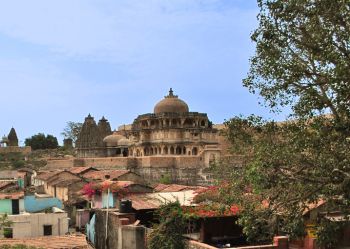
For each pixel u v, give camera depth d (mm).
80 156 128875
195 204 31672
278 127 21281
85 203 50281
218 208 25250
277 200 20672
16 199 40406
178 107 114688
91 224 36219
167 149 105500
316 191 19391
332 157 18781
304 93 19719
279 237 22797
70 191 57625
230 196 21406
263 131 21578
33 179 92375
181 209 26344
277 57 19656
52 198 46562
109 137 130500
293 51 19922
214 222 27562
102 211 31500
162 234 25062
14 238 32219
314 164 19297
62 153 162000
